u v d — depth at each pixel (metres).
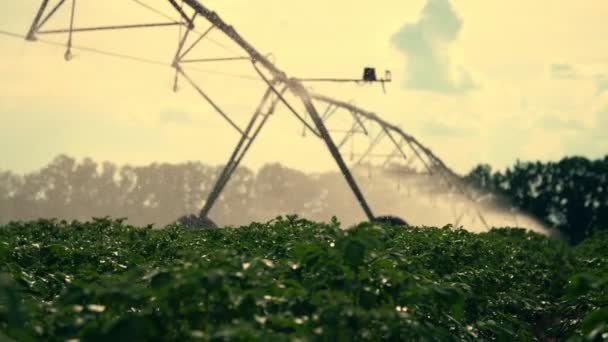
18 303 8.33
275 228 27.17
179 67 53.09
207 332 9.07
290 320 9.86
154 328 9.32
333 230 12.51
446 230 29.91
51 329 9.39
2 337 8.75
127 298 9.52
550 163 164.25
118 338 8.66
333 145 65.12
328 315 10.01
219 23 52.69
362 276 11.73
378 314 10.30
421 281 12.63
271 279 11.42
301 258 12.13
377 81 64.25
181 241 24.05
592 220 161.00
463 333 14.11
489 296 20.47
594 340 11.80
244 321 9.18
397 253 15.27
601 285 13.63
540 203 162.50
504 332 16.50
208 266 10.71
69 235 26.80
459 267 22.52
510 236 46.66
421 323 12.94
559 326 19.91
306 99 64.06
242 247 19.45
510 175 165.88
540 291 27.41
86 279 12.51
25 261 18.02
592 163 161.50
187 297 9.96
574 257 40.41
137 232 27.36
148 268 14.17
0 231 27.52
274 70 60.50
